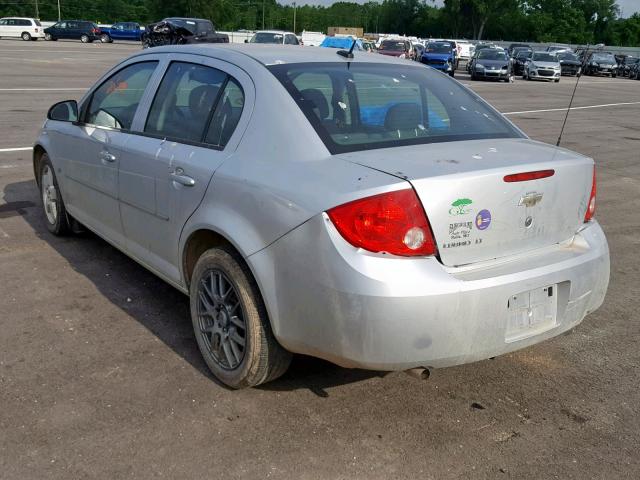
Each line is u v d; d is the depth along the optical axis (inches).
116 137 168.6
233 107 136.7
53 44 1800.0
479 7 3892.7
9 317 162.6
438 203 108.3
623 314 183.6
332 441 119.3
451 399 135.4
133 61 178.9
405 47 1373.0
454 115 145.6
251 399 131.2
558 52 1432.1
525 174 117.6
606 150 482.9
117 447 115.0
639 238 260.4
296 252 112.4
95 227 189.6
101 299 175.0
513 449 119.7
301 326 114.8
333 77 139.0
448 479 110.8
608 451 120.3
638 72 1829.5
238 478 108.6
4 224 236.1
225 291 131.7
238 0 4389.8
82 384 134.0
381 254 106.2
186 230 139.0
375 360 107.9
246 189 122.3
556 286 123.4
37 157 225.8
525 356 156.0
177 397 130.7
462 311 108.7
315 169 115.9
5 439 115.8
